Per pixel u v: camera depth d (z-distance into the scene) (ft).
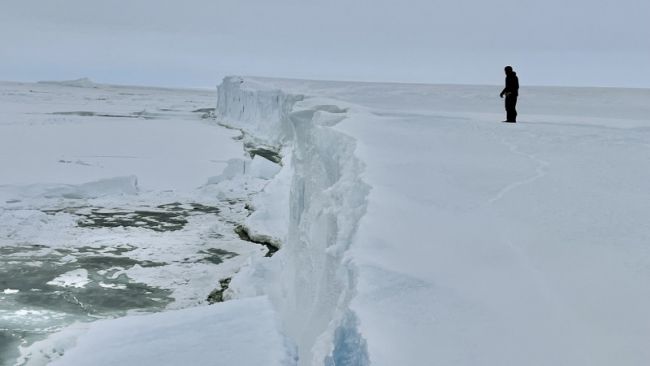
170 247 46.26
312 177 29.43
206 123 157.48
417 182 19.19
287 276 31.17
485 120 41.55
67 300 34.94
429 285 11.78
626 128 36.35
